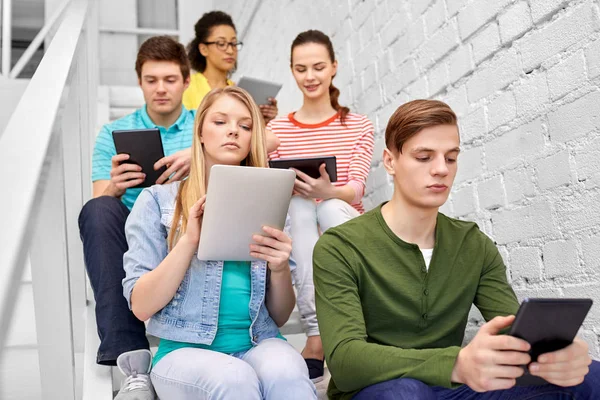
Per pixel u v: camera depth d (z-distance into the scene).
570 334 0.86
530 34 1.36
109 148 1.80
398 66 1.93
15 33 3.59
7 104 2.10
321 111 2.01
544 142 1.31
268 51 3.56
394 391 0.89
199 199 1.16
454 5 1.64
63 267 1.05
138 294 1.17
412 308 1.14
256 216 1.17
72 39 1.32
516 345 0.83
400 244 1.16
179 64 1.85
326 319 1.08
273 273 1.26
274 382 1.03
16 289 0.53
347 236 1.15
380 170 2.03
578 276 1.21
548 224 1.29
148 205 1.29
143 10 4.57
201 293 1.19
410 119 1.12
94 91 2.66
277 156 1.96
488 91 1.50
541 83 1.32
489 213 1.50
